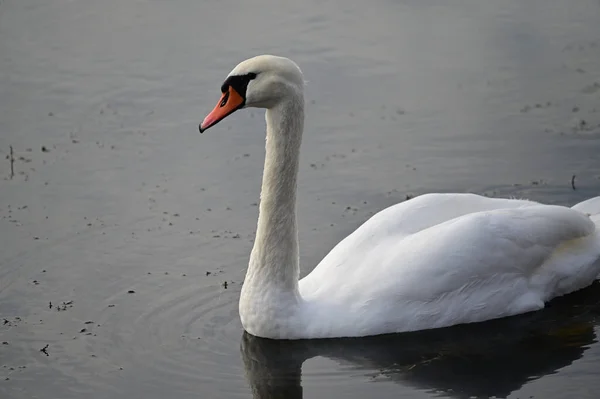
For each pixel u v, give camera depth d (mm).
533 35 23609
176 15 24844
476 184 18016
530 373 12859
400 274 13672
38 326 14148
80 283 15281
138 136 19828
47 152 19250
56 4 25297
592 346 13445
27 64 22516
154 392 12602
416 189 17906
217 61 22484
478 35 23672
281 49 22984
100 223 16938
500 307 13984
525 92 21188
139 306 14680
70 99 21172
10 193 17859
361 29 23969
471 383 12648
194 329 14133
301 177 18391
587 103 20641
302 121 13523
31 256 15977
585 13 24656
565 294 14633
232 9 25172
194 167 18750
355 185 18094
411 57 22719
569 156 18781
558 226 14336
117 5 25328
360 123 20203
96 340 13805
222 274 15555
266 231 13633
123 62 22609
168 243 16406
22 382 12820
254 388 12703
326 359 13305
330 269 14164
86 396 12523
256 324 13750
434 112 20531
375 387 12602
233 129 20250
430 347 13469
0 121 20312
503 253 13906
